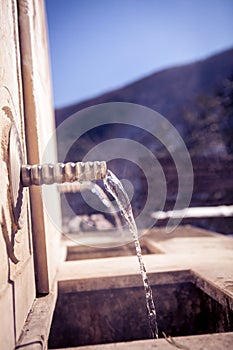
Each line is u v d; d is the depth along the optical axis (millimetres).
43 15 3289
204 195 6516
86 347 1232
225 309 1743
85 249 3787
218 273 2098
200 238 3777
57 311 2139
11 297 1181
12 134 1350
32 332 1326
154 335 1861
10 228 1271
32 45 1949
